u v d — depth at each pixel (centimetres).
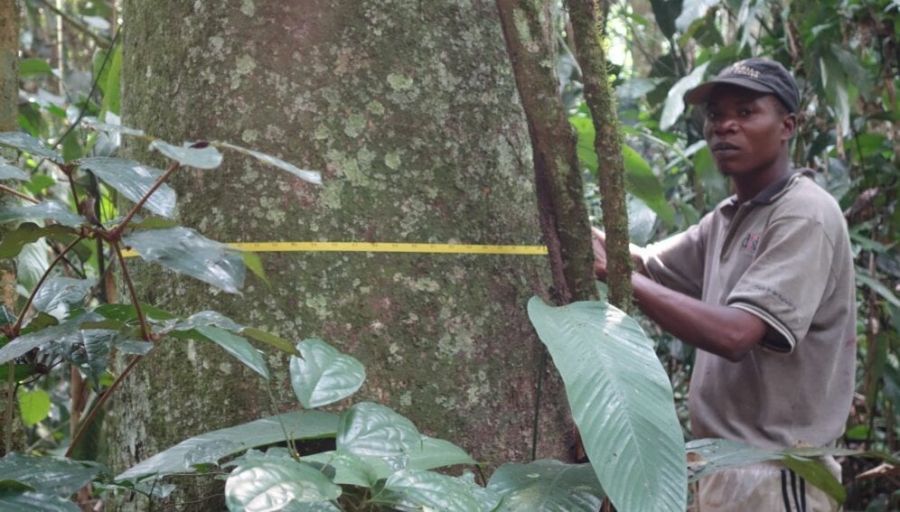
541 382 167
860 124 339
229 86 160
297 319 154
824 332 225
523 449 163
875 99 352
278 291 154
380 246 157
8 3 175
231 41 160
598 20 171
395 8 162
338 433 132
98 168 112
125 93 178
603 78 167
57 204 113
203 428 156
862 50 345
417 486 121
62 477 121
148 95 169
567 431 172
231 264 114
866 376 342
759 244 223
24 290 244
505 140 168
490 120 167
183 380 159
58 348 135
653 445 129
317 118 158
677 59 383
